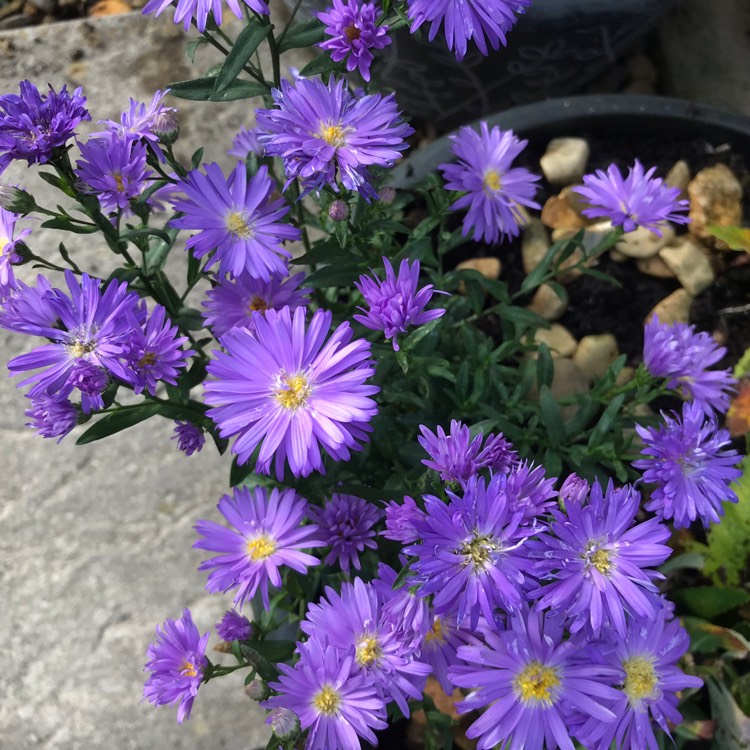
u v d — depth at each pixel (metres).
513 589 0.17
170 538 0.37
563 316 0.37
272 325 0.20
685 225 0.37
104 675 0.35
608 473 0.30
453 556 0.17
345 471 0.27
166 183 0.23
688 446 0.21
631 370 0.35
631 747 0.20
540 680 0.19
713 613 0.30
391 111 0.21
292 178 0.21
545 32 0.34
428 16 0.20
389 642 0.20
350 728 0.20
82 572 0.36
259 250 0.22
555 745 0.20
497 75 0.39
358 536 0.25
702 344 0.29
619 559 0.18
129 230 0.24
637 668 0.20
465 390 0.28
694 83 0.44
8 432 0.38
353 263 0.25
